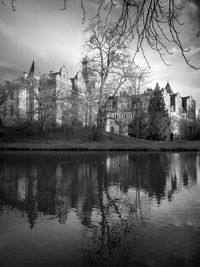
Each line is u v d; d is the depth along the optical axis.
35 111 48.97
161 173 15.34
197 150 34.59
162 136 56.34
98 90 39.66
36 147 34.75
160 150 34.34
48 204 8.88
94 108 41.94
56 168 17.25
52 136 43.94
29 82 48.88
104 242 5.81
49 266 4.84
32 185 11.93
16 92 55.72
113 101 40.59
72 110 46.03
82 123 47.12
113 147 34.88
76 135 43.53
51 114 47.81
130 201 9.26
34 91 48.59
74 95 46.66
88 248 5.52
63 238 6.07
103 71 35.88
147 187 11.51
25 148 34.28
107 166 18.34
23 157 24.88
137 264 4.88
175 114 82.12
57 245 5.70
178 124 78.75
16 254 5.30
